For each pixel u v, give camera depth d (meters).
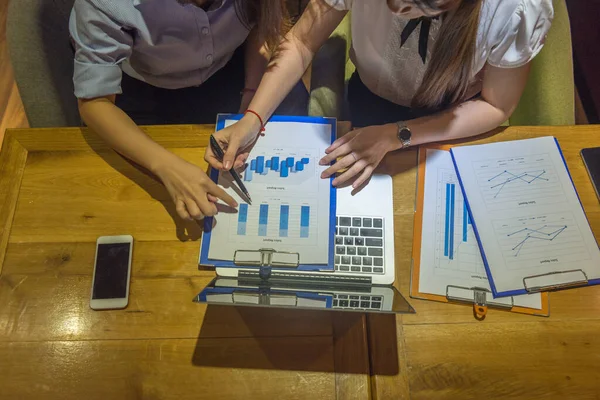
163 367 0.84
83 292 0.90
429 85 1.01
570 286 0.90
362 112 1.33
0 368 0.84
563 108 1.15
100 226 0.95
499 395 0.83
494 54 0.94
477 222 0.95
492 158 1.01
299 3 1.24
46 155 1.02
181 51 1.14
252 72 1.27
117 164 1.01
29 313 0.88
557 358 0.85
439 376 0.84
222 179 0.96
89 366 0.84
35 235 0.94
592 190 0.99
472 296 0.89
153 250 0.93
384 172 1.00
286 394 0.83
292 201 0.94
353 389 0.83
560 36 1.17
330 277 0.90
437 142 1.03
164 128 1.04
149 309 0.88
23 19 1.15
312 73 1.20
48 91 1.19
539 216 0.95
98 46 0.98
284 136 1.01
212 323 0.88
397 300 0.77
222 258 0.90
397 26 0.99
